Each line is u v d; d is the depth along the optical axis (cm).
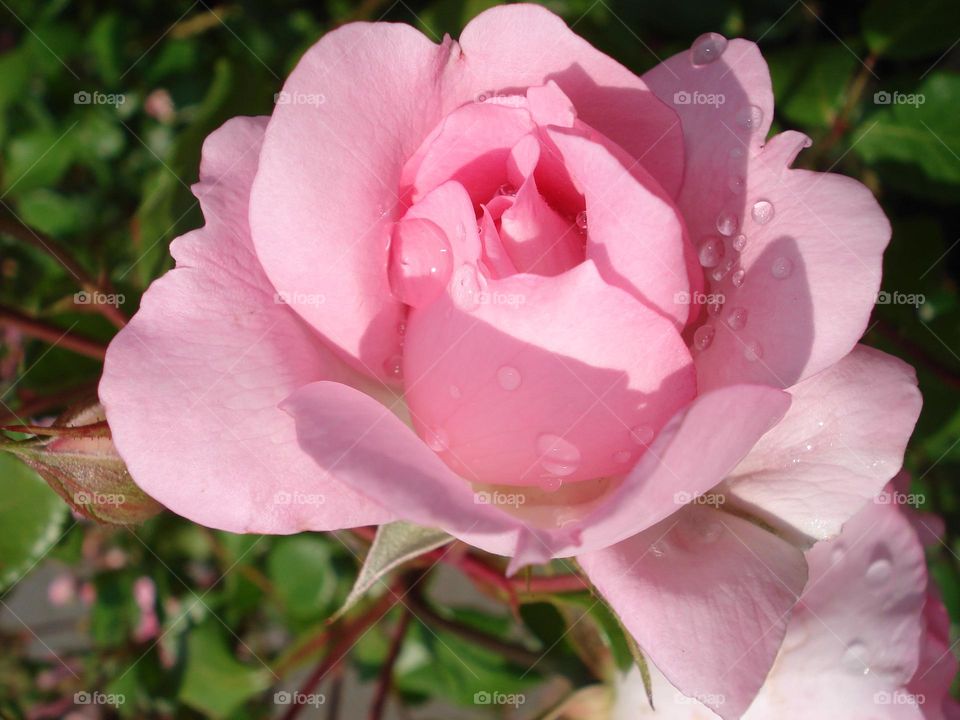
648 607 12
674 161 13
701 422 11
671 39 19
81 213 24
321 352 13
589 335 12
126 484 14
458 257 12
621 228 12
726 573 12
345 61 12
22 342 21
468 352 12
